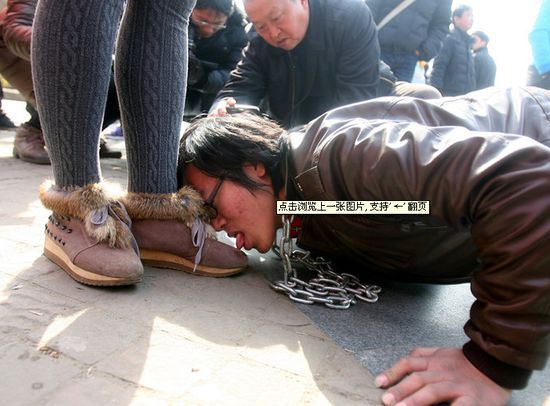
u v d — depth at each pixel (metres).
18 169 2.53
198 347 0.99
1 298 1.11
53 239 1.29
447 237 1.22
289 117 2.51
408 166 0.92
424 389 0.84
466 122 1.16
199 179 1.33
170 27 1.24
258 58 2.39
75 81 1.12
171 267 1.42
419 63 3.58
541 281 0.79
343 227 1.27
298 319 1.18
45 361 0.89
